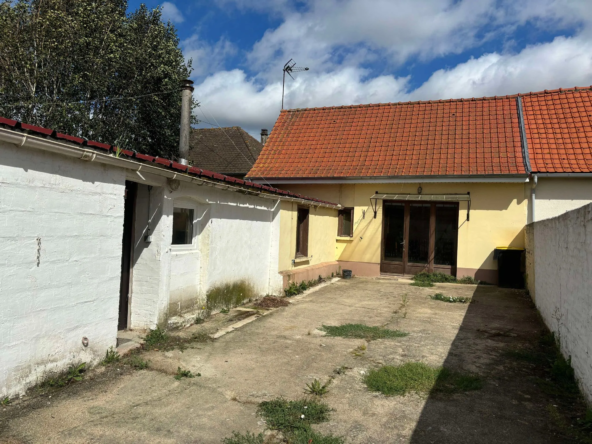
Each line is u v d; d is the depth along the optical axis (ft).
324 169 46.39
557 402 13.99
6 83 43.29
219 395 13.92
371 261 44.60
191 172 19.95
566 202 38.58
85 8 47.26
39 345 13.08
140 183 18.76
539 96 46.60
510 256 38.06
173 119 55.62
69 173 13.84
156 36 52.95
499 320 25.59
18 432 10.93
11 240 11.95
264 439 11.27
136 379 14.87
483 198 40.73
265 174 47.85
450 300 31.76
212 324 22.47
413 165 43.29
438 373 16.14
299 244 37.42
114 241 16.05
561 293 18.86
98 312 15.43
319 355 18.25
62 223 13.65
